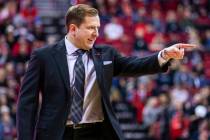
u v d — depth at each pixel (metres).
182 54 8.95
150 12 41.97
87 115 9.16
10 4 36.41
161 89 31.39
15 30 33.59
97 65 9.23
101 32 36.16
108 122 9.18
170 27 39.75
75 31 9.16
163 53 9.05
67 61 9.22
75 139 9.10
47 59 9.16
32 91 9.12
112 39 35.88
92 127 9.20
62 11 39.84
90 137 9.20
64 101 9.05
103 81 9.20
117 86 31.00
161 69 9.18
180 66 33.09
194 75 34.44
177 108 27.25
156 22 39.47
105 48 9.49
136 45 36.22
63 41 9.38
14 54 31.69
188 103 27.94
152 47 36.59
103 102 9.17
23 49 31.73
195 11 43.56
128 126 29.95
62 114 9.02
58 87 9.08
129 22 37.66
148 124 28.70
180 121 26.77
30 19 36.53
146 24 38.72
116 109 30.41
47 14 39.47
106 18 37.06
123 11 39.06
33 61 9.21
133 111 30.44
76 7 9.17
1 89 27.31
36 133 9.06
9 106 26.16
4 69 28.66
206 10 44.16
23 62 31.48
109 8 38.88
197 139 26.55
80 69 9.16
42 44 34.06
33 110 9.07
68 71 9.15
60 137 8.92
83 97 9.13
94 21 9.10
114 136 9.16
